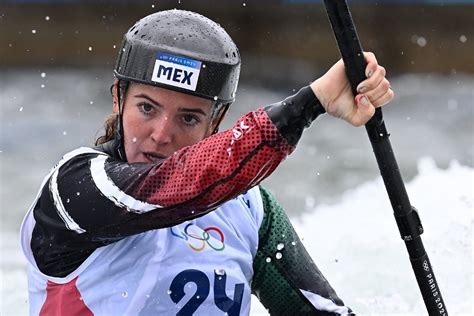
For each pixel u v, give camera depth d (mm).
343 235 16969
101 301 8672
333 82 7738
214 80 8508
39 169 30609
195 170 7703
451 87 59000
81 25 66750
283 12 67250
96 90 55500
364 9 66250
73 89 55656
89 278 8641
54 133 39812
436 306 9188
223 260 9031
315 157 33469
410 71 65562
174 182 7773
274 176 28969
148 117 8477
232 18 67438
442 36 65438
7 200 24828
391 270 15219
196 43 8477
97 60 66688
